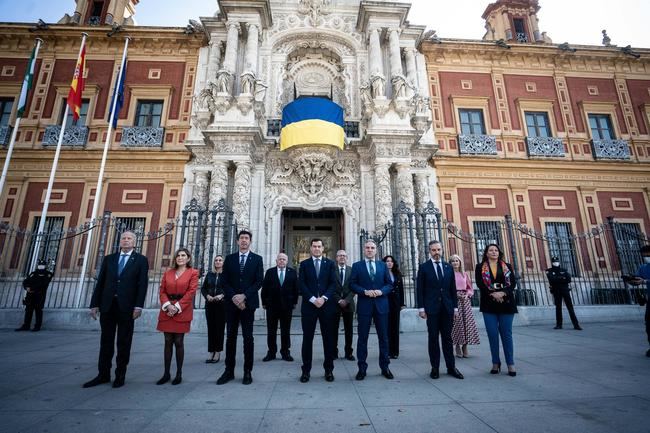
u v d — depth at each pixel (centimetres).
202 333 903
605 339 748
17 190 1405
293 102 1363
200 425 305
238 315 471
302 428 299
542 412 332
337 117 1354
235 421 315
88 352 637
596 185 1588
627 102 1747
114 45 1619
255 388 421
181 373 457
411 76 1563
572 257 1498
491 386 422
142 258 475
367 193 1366
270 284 639
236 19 1488
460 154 1559
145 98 1555
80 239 1353
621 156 1631
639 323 1024
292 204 1379
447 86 1672
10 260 1331
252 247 1300
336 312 480
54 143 1453
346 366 548
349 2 1645
